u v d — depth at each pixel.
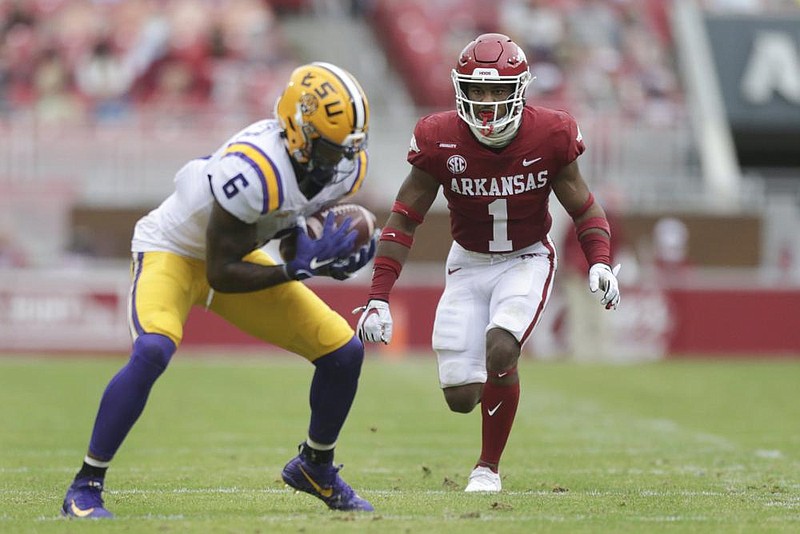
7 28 73.25
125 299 55.16
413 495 19.50
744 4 83.50
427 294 56.84
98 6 74.06
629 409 36.06
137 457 25.30
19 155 65.94
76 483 16.69
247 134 16.19
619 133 69.69
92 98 70.19
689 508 18.14
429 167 19.27
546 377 46.62
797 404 37.91
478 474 20.27
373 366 51.03
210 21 73.44
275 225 16.58
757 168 79.88
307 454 17.55
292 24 79.44
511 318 19.30
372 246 16.88
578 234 19.67
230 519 16.50
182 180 16.94
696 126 71.38
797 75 74.69
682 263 58.25
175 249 16.92
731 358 56.94
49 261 61.59
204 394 39.19
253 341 56.81
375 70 76.88
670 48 77.25
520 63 18.42
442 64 74.75
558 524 16.27
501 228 19.59
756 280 58.16
